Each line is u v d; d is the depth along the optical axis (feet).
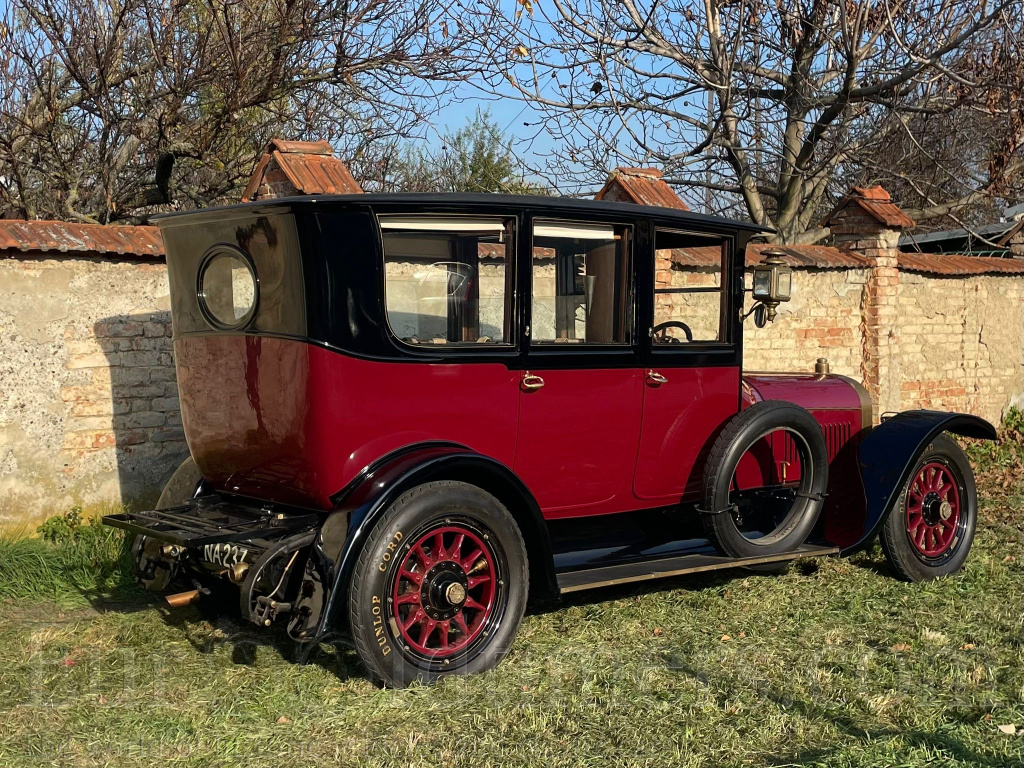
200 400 14.39
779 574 18.43
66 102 32.73
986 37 35.06
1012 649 14.35
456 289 13.47
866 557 19.69
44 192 33.86
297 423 12.64
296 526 13.23
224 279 13.61
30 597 16.52
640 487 15.58
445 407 13.32
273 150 21.42
